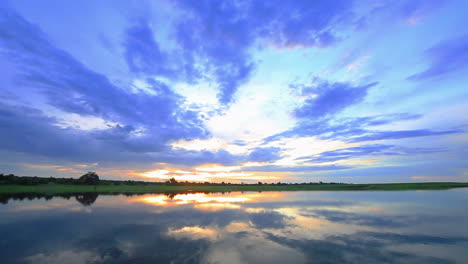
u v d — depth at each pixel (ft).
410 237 57.00
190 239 54.95
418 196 167.94
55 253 45.52
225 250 47.39
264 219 78.69
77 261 41.60
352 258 43.34
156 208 104.83
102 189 226.79
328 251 47.03
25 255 44.52
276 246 49.98
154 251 46.62
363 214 88.94
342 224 71.05
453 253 46.03
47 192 186.91
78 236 57.52
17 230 63.57
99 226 68.18
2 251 46.80
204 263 40.68
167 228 65.77
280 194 202.80
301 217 82.58
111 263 40.52
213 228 65.92
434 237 57.06
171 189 257.34
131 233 60.13
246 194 201.46
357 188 280.92
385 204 120.06
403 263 41.19
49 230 63.36
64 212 92.89
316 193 212.64
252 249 48.06
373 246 50.26
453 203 123.34
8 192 179.11
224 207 108.68
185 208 104.99
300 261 41.88
